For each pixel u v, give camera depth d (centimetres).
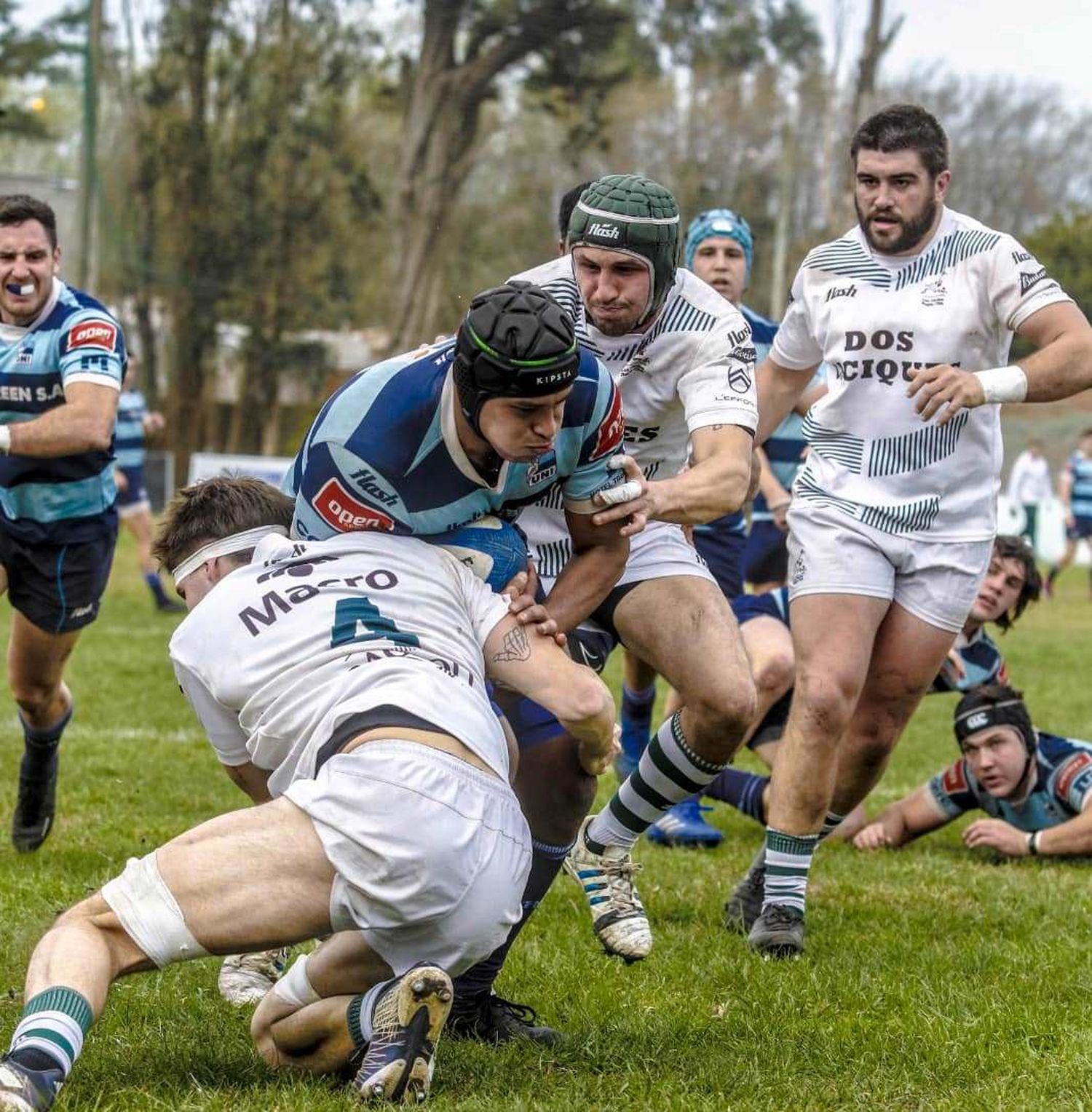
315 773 1111
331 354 9900
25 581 2036
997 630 5784
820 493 1806
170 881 1072
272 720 1144
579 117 9162
